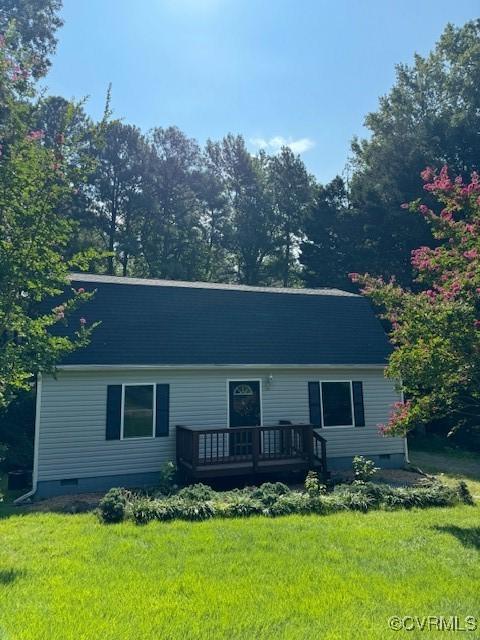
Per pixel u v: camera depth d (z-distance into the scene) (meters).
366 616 3.91
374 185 26.80
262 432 12.83
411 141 26.91
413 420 7.79
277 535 6.32
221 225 40.22
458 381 7.39
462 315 7.12
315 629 3.67
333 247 29.52
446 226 8.06
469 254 7.09
